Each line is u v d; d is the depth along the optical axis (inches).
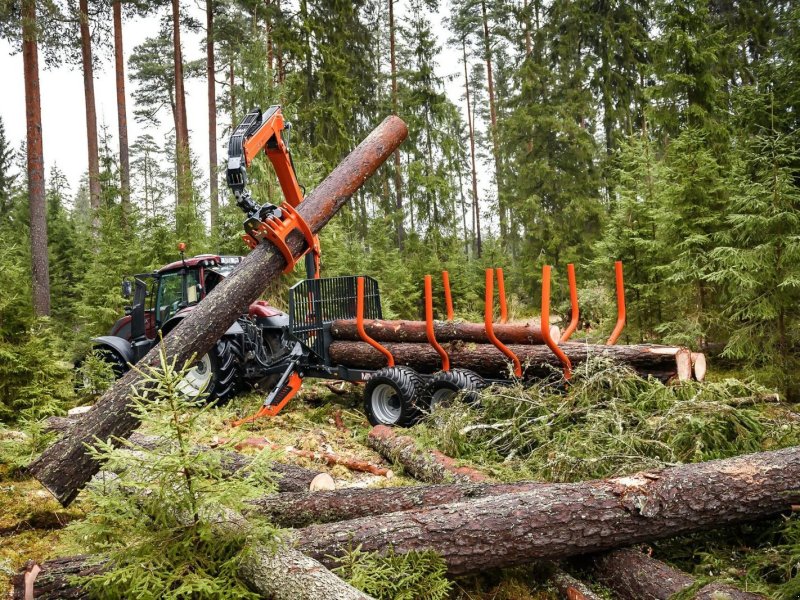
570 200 778.8
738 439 161.9
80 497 159.6
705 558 123.0
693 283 317.1
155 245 542.9
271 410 246.5
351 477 190.5
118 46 724.7
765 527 131.0
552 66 910.4
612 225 362.0
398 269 673.6
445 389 221.6
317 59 808.3
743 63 692.1
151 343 322.0
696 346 322.7
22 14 514.9
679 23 429.4
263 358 291.6
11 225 763.4
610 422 171.5
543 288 204.1
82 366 297.9
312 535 117.8
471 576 123.5
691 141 323.0
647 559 119.4
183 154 610.5
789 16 340.8
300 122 760.3
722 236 296.0
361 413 268.7
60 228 701.3
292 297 257.0
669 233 326.3
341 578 109.6
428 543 115.2
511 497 122.3
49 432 200.7
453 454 186.7
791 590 99.8
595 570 123.6
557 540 115.7
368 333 259.8
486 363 226.8
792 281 248.5
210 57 879.7
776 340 272.8
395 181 927.0
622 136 891.4
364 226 968.9
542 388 202.5
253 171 469.1
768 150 293.6
